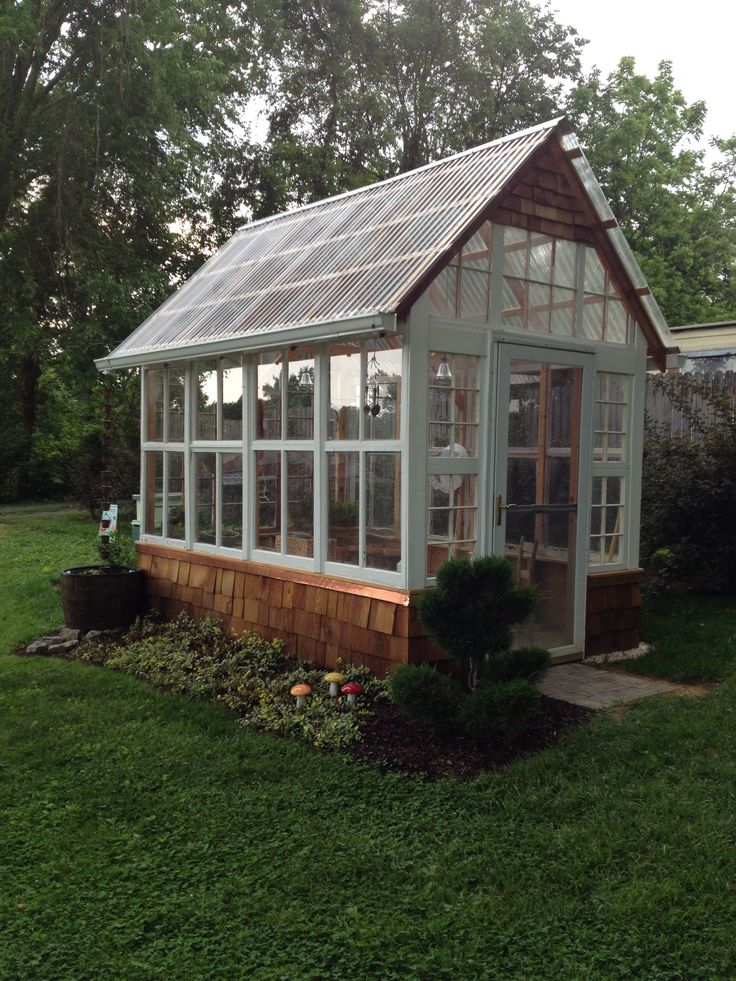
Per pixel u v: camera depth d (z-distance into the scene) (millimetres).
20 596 9336
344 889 3328
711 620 7500
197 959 2898
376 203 6871
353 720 5070
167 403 7992
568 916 3078
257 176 20594
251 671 6156
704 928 2977
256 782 4363
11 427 23828
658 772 4254
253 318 6566
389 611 5512
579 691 5711
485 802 4004
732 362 11828
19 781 4434
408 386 5355
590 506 6410
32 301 17125
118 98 15617
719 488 8352
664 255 27062
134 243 17938
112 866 3533
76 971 2863
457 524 5676
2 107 16609
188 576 7609
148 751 4797
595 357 6367
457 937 2986
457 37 23438
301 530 6395
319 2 22734
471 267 5660
